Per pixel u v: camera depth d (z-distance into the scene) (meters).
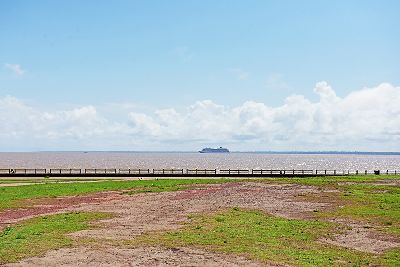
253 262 22.77
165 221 34.75
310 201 46.66
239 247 25.86
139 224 33.44
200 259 23.33
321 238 29.08
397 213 38.94
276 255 24.17
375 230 31.81
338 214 38.50
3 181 70.38
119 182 67.56
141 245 26.39
